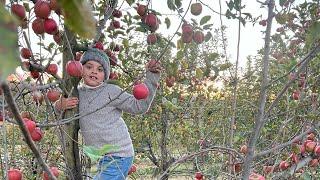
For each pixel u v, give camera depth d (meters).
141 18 3.02
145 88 2.85
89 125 3.29
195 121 5.40
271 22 2.06
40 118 2.95
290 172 3.09
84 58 3.26
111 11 2.84
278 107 4.30
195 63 3.13
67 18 0.39
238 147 4.08
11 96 0.62
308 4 2.98
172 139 5.52
